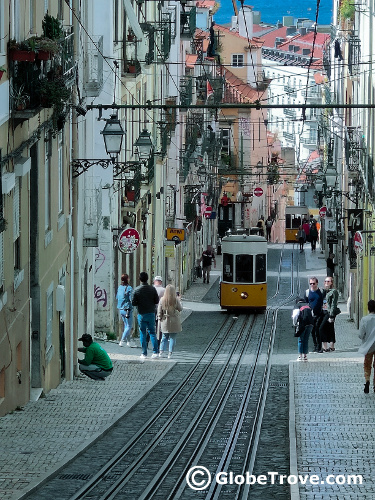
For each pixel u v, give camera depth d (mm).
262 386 26766
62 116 23531
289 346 38656
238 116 105125
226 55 112250
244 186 105938
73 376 28078
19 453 16062
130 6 38281
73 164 28297
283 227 146375
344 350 35000
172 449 17891
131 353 33250
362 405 22172
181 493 14211
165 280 57000
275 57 176000
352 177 47750
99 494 13961
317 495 13469
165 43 52406
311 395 23750
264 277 50406
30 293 22484
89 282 33750
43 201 23000
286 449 17812
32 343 22672
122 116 39812
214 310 52344
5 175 17797
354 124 55719
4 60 18203
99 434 18188
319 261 78375
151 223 49000
